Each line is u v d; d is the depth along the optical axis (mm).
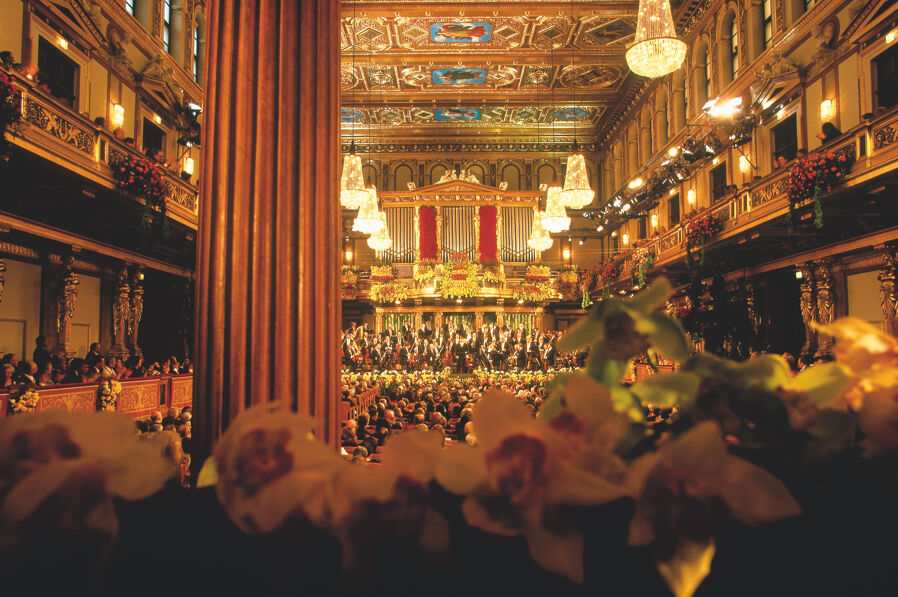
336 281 2789
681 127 20047
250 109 2592
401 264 29766
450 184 29562
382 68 23297
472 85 25141
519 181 30781
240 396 2475
